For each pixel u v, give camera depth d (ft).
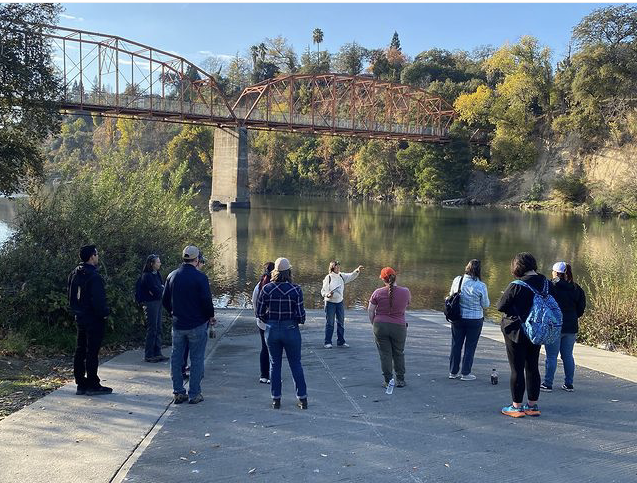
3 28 48.24
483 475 15.24
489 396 22.65
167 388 23.54
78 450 16.75
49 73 52.34
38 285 31.94
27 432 18.13
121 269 34.19
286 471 15.43
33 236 34.55
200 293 21.21
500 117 264.11
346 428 18.78
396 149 295.69
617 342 38.37
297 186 352.08
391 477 15.08
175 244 41.14
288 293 20.72
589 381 25.09
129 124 321.93
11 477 14.93
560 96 259.19
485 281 84.38
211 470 15.47
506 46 277.03
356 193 319.27
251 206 247.70
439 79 369.91
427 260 104.88
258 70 447.83
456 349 25.13
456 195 267.59
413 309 64.80
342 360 29.53
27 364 27.53
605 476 15.23
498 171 268.21
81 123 408.26
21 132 53.83
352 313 50.24
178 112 204.95
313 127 234.58
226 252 111.86
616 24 225.35
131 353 30.73
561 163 243.40
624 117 222.07
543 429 18.75
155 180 43.86
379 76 412.98
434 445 17.30
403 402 21.75
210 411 20.53
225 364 28.35
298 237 138.31
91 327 22.04
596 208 205.77
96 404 21.13
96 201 36.76
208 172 321.93
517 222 179.32
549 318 18.80
